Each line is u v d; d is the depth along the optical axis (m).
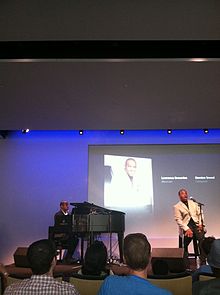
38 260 1.74
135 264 1.65
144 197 7.56
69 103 5.68
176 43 3.89
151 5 3.20
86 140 7.87
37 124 6.88
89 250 2.52
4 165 7.78
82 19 3.40
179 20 3.42
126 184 7.64
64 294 1.68
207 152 7.68
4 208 7.60
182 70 4.43
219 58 4.05
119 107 5.88
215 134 7.73
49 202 7.62
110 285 1.59
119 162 7.75
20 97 5.42
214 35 3.70
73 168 7.75
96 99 5.49
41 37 3.72
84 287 2.39
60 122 6.75
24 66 4.29
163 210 7.48
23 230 7.50
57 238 6.24
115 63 4.22
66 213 6.83
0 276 2.46
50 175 7.73
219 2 3.15
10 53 4.04
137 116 6.38
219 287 1.78
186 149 7.73
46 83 4.85
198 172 7.61
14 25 3.48
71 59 4.09
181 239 6.29
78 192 7.65
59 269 5.05
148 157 7.74
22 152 7.83
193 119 6.58
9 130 7.88
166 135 7.79
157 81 4.79
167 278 2.48
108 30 3.59
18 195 7.66
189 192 7.53
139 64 4.25
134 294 1.54
